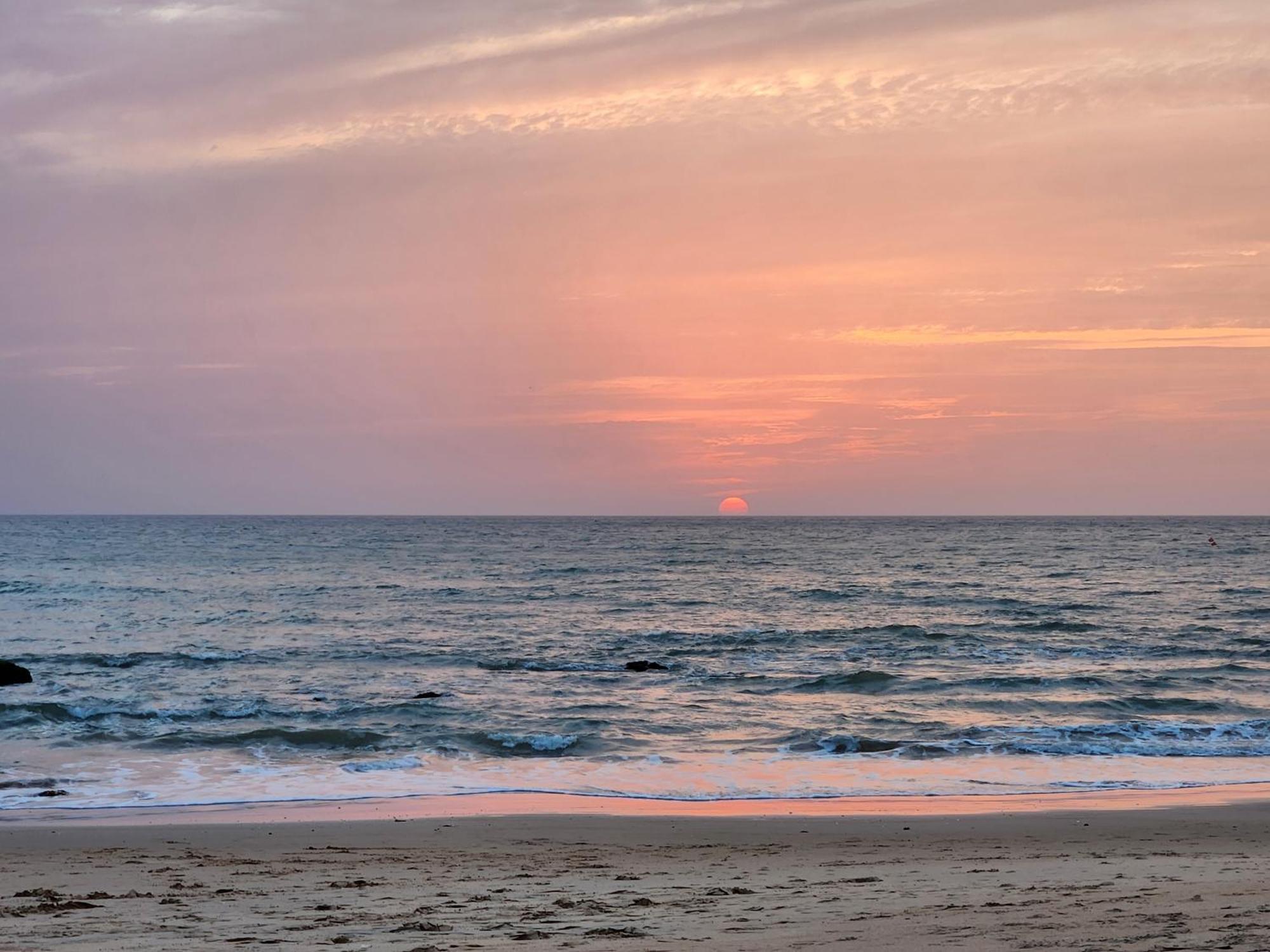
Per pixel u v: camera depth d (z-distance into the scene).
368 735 23.94
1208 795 18.62
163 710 27.14
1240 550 120.38
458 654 38.78
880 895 10.72
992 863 13.03
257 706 27.83
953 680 32.81
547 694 30.50
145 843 14.57
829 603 59.44
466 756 22.38
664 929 8.99
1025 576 79.62
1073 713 27.80
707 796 18.70
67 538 148.50
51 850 14.00
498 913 9.95
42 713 26.30
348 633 45.22
